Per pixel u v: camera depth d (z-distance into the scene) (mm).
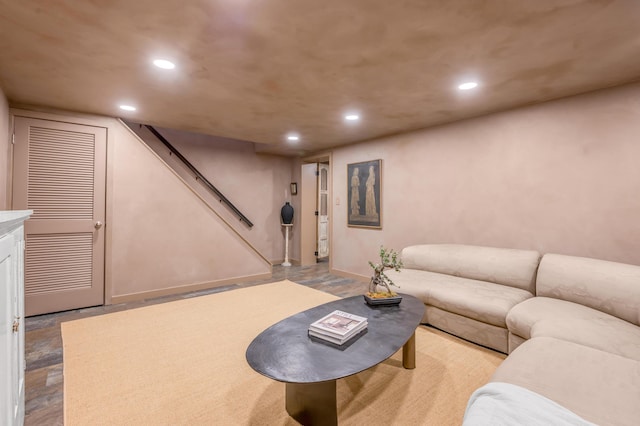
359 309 2281
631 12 1617
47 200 3246
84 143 3434
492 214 3312
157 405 1759
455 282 2998
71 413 1684
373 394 1872
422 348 2479
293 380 1346
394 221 4328
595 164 2645
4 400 1086
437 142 3818
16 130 3080
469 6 1586
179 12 1645
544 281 2543
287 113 3393
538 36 1857
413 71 2348
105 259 3557
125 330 2789
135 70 2348
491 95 2807
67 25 1769
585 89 2637
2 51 2061
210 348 2449
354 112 3340
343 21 1722
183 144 5160
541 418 956
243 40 1926
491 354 2383
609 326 1882
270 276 4961
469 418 1050
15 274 1317
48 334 2727
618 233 2531
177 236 4059
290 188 6469
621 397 1179
